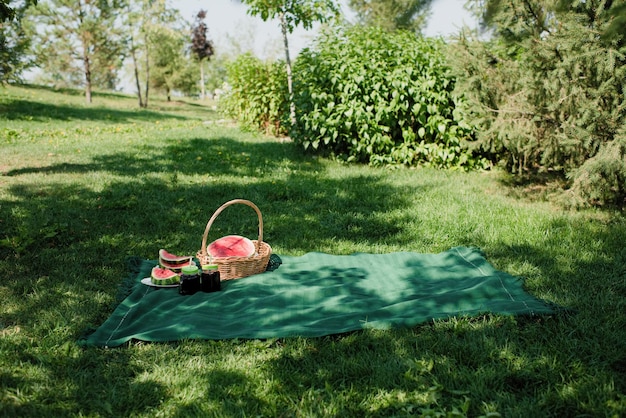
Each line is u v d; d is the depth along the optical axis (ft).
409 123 25.07
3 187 19.34
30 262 12.82
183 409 7.30
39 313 10.19
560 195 16.69
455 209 17.83
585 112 15.05
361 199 19.44
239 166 24.62
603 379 7.88
